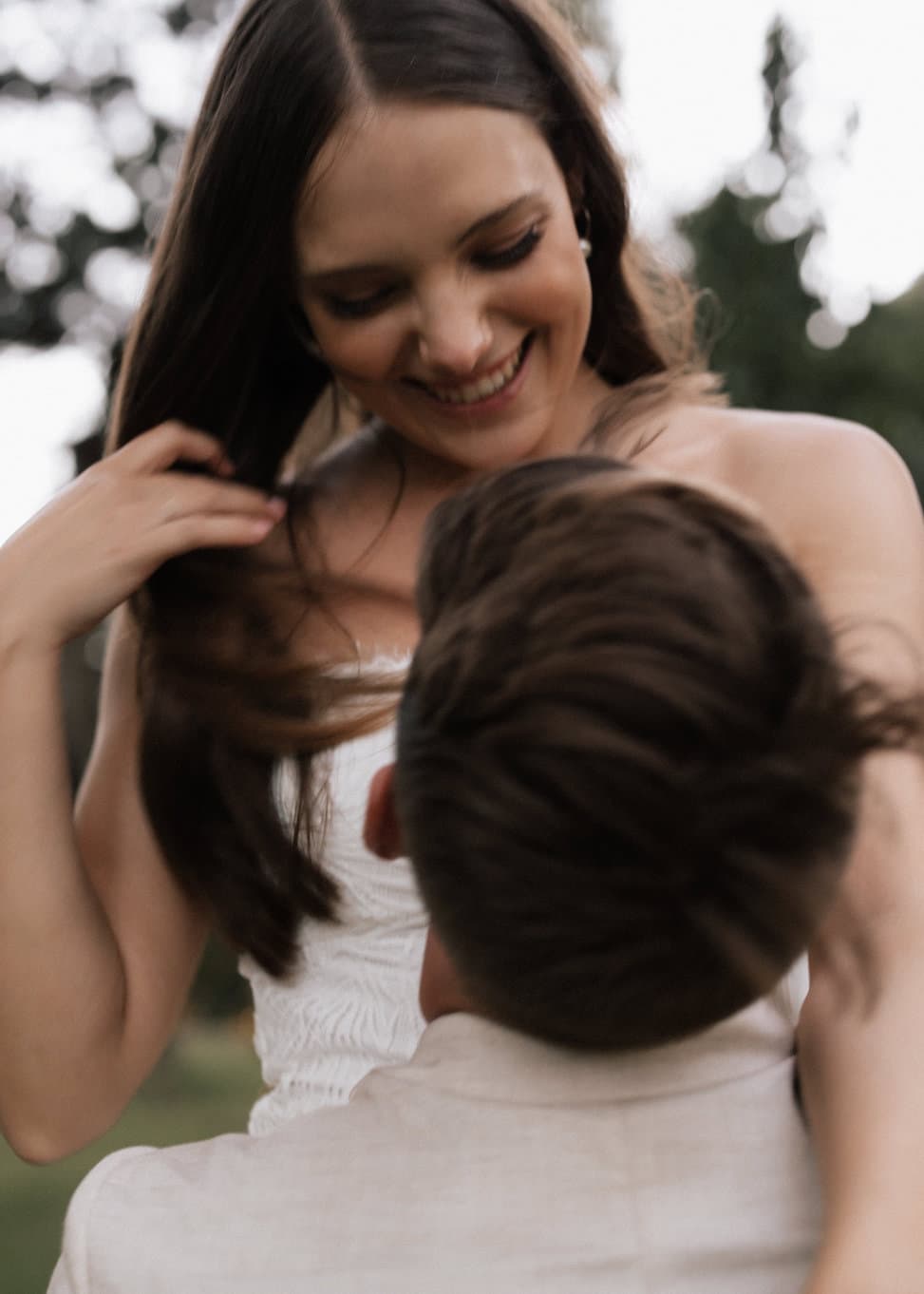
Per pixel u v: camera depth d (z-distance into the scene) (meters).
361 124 1.53
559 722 0.94
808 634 0.98
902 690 1.09
